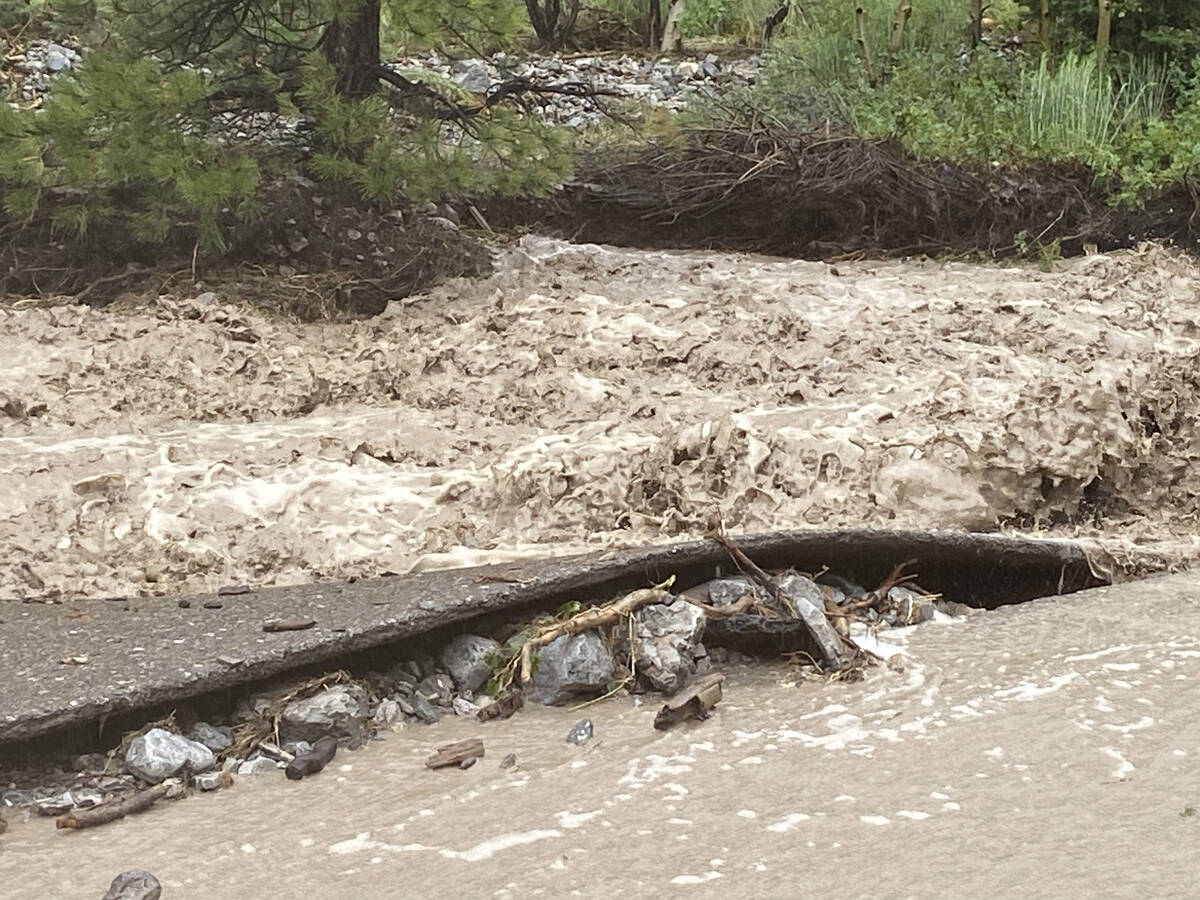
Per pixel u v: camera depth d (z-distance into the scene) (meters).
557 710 4.83
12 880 3.76
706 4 18.36
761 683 4.98
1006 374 7.56
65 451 6.62
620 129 11.47
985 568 5.82
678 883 3.62
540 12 17.59
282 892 3.66
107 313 8.80
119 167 9.09
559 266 10.38
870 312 8.68
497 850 3.83
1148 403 7.25
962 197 12.07
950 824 3.87
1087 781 4.10
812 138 12.20
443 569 5.63
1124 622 5.41
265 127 10.52
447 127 11.09
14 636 4.90
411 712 4.76
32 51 14.66
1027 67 14.44
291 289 9.59
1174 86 14.05
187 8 10.14
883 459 6.41
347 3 9.39
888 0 15.12
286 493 6.25
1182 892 3.49
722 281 10.01
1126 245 12.12
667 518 6.09
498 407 7.42
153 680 4.46
